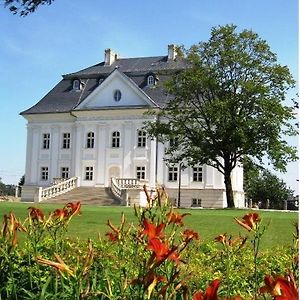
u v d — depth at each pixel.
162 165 52.44
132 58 60.91
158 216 3.38
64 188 50.56
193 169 51.56
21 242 7.39
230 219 19.03
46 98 58.62
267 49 39.28
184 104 42.19
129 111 53.00
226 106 37.97
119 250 3.86
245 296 4.28
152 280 2.48
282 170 38.53
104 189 49.69
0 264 3.69
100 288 3.53
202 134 40.16
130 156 52.84
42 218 3.98
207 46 40.16
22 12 13.22
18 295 4.02
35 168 56.88
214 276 5.01
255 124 37.88
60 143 56.19
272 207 79.38
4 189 82.88
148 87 55.62
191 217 20.03
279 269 5.96
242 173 59.03
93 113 54.34
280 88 38.94
